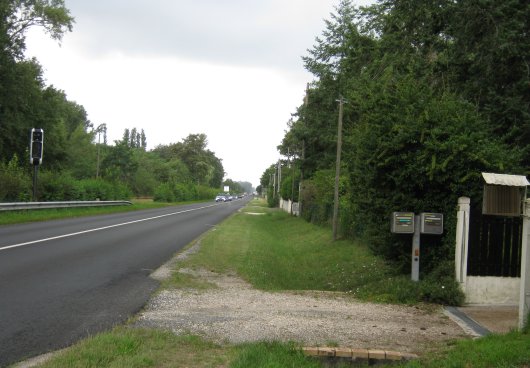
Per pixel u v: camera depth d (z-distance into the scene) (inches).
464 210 370.3
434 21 607.8
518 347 227.6
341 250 806.5
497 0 508.7
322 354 233.8
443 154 401.7
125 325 272.5
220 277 447.5
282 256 791.1
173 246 665.6
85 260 500.7
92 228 860.0
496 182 340.2
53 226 860.0
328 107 1515.7
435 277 386.6
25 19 1649.9
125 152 3159.5
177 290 375.6
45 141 1747.0
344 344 249.8
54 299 329.4
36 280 386.6
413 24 647.8
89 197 1581.0
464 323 305.4
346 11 1531.7
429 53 649.0
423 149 414.3
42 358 218.7
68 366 199.8
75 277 408.8
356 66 1248.2
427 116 410.0
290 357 225.0
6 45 1576.0
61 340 245.1
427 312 337.4
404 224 397.4
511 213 350.6
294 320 293.7
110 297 343.0
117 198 1862.7
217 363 216.2
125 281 403.9
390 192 432.8
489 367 213.0
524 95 516.7
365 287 407.2
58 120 1871.3
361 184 459.2
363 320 303.4
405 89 450.6
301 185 1699.1
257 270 516.7
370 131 443.2
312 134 1531.7
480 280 366.3
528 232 263.4
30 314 290.5
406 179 418.0
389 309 341.1
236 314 304.7
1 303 311.6
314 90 1541.6
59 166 1847.9
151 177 3804.1
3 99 1562.5
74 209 1277.1
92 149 3225.9
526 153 479.5
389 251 439.2
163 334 251.9
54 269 438.9
